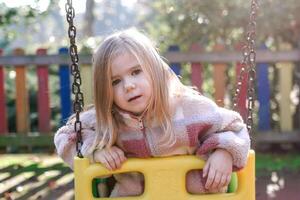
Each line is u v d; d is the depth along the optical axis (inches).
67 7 95.0
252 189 94.9
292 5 263.6
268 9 264.8
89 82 250.1
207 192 97.3
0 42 410.3
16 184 205.3
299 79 263.3
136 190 98.7
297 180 208.8
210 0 283.7
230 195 94.2
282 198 183.3
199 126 94.1
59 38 465.7
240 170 93.3
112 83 92.1
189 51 255.4
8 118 299.4
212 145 90.8
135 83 90.0
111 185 103.7
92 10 460.8
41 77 266.2
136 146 95.0
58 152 100.3
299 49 254.4
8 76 320.8
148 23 446.6
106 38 94.7
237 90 111.2
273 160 247.1
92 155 94.0
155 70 91.6
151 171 92.4
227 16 277.7
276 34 277.9
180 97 96.0
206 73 329.4
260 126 261.6
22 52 263.9
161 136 94.3
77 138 93.0
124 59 90.5
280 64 259.0
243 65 109.0
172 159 92.7
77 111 93.0
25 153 273.0
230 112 96.7
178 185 92.7
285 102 260.2
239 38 291.9
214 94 258.4
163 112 92.8
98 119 94.3
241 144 91.3
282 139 259.3
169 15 323.6
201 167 92.7
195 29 296.8
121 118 95.0
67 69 263.3
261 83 258.8
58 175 219.9
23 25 360.5
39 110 269.0
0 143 267.7
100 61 92.0
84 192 92.8
